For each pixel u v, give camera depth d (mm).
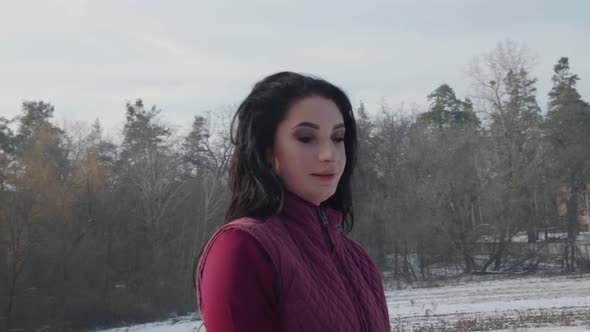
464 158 45281
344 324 1809
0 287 30922
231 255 1720
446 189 43312
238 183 2027
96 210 38156
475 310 25656
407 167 45125
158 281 36625
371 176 43250
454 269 42500
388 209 42188
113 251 37625
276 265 1734
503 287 34750
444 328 21422
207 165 47406
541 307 25281
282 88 2018
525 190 44719
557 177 46188
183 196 41625
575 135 49281
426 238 41562
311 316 1743
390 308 27781
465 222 43062
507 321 22109
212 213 39844
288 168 1985
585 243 42344
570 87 58219
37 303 31719
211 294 1707
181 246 38719
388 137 47719
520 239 48844
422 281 39938
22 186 33000
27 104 54875
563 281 35938
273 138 2010
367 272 2207
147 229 39344
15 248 31750
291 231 1918
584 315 22312
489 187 44500
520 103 49750
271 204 1934
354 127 2428
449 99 71250
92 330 32156
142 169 41906
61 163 42250
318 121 1982
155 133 47531
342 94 2186
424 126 52031
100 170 39906
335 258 2016
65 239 33750
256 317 1680
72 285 33281
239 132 2057
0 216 31781
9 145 46844
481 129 51969
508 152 47000
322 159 1956
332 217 2137
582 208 51000
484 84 51000
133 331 30531
